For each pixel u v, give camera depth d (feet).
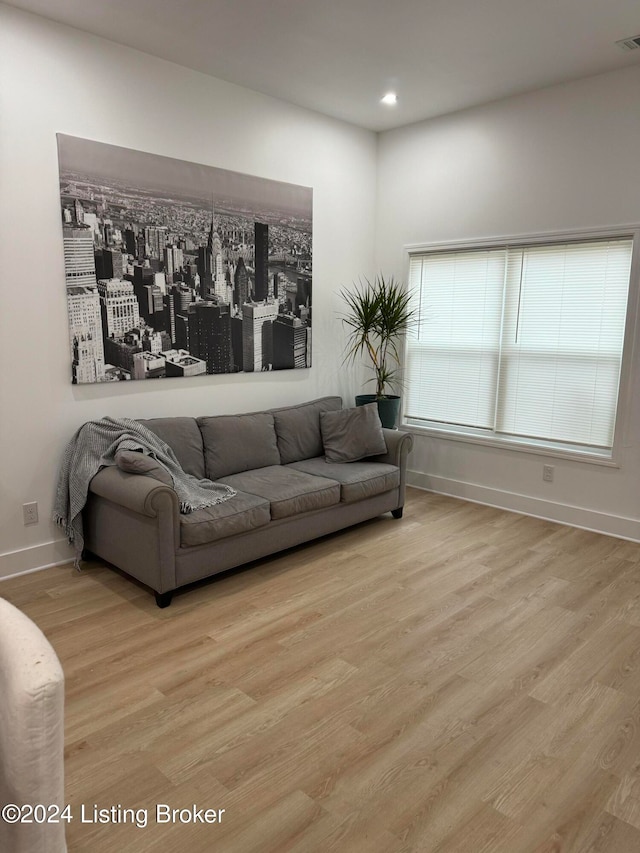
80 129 10.61
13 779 3.27
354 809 5.73
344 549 12.22
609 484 13.01
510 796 5.90
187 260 12.44
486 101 13.91
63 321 10.79
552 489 13.93
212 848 5.31
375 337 17.08
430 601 9.98
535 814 5.69
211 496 10.81
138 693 7.47
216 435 12.44
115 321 11.45
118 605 9.70
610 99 12.13
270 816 5.65
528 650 8.55
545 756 6.46
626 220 12.17
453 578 10.86
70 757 6.37
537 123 13.24
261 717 7.06
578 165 12.71
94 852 5.26
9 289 10.09
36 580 10.56
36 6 9.61
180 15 9.94
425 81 12.71
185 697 7.41
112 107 10.99
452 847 5.32
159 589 9.45
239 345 13.67
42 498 10.91
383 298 14.94
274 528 11.09
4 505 10.47
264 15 9.96
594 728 6.92
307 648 8.54
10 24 9.61
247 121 13.21
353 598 10.07
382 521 13.94
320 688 7.63
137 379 11.93
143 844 5.35
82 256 10.86
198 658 8.25
